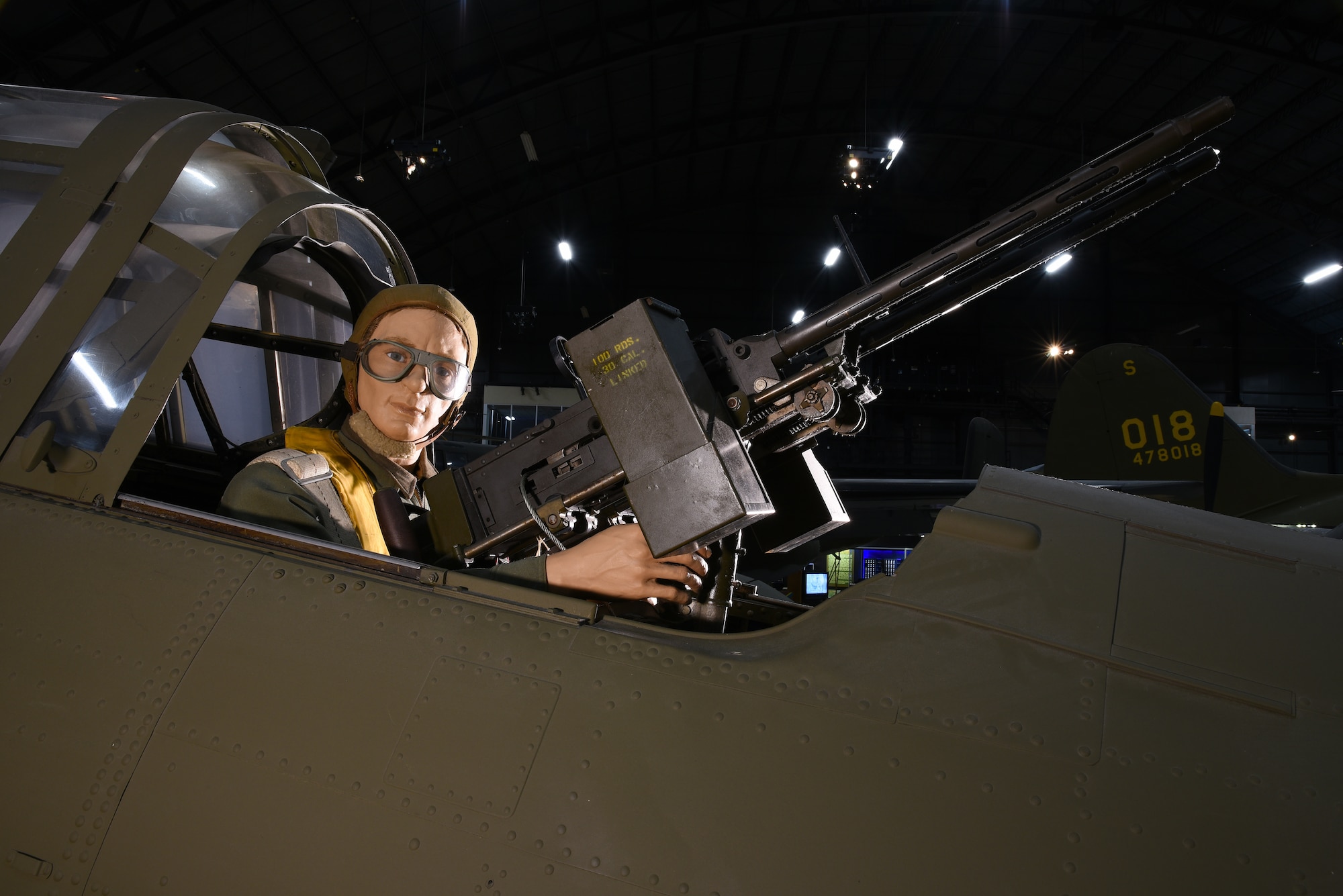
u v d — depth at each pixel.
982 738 1.00
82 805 1.16
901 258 27.34
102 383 1.58
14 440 1.54
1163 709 1.00
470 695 1.14
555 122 19.91
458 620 1.23
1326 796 0.91
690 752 1.05
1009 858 0.92
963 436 27.73
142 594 1.32
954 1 17.84
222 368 2.59
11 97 1.90
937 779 0.98
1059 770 0.97
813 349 1.52
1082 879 0.90
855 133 23.23
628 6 16.89
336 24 14.07
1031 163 24.88
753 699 1.08
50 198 1.68
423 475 2.08
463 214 22.36
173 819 1.13
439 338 1.88
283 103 15.44
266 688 1.19
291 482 1.56
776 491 1.79
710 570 1.74
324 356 2.65
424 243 22.70
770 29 17.95
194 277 1.63
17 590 1.36
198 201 1.85
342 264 2.50
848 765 1.01
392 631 1.22
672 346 1.39
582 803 1.04
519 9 15.59
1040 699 1.03
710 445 1.32
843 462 27.61
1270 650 1.04
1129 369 8.23
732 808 1.00
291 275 2.53
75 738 1.21
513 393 21.39
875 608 1.16
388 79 15.95
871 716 1.04
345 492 1.72
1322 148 20.08
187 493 2.38
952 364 27.70
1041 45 19.52
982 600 1.13
